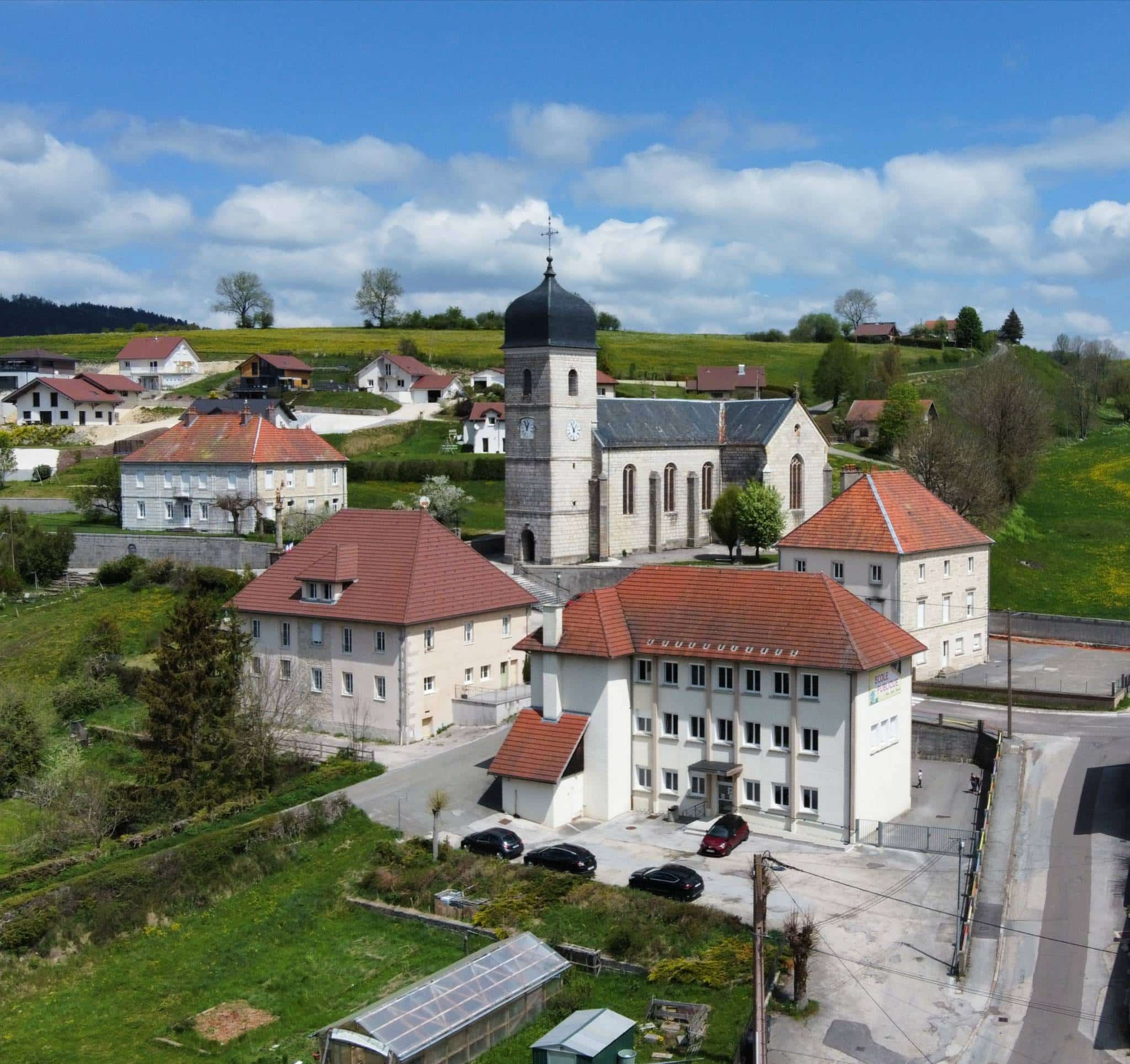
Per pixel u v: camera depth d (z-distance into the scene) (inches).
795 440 5147.6
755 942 1579.7
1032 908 2144.4
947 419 6378.0
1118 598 4547.2
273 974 2053.4
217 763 2716.5
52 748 3147.1
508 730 3166.8
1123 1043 1745.8
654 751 2655.0
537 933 2095.2
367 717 3169.3
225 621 3351.4
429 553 3275.1
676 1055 1738.4
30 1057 1819.6
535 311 4461.1
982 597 3794.3
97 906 2209.6
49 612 4355.3
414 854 2397.9
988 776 2765.7
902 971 1948.8
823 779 2463.1
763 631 2554.1
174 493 5216.5
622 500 4781.0
